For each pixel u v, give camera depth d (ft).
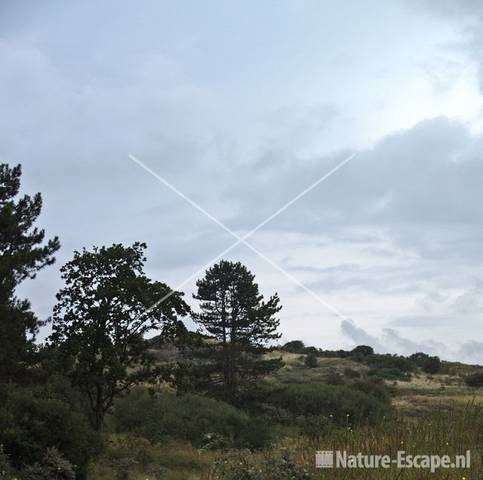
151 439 100.27
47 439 55.16
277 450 28.07
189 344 109.91
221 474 26.84
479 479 20.99
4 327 90.74
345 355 283.79
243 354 166.40
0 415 55.21
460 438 25.54
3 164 101.65
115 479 64.75
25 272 96.22
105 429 113.09
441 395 179.52
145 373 104.32
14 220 96.43
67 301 100.37
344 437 27.07
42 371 98.12
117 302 100.37
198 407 120.78
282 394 143.84
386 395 154.30
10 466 50.24
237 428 109.81
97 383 96.84
